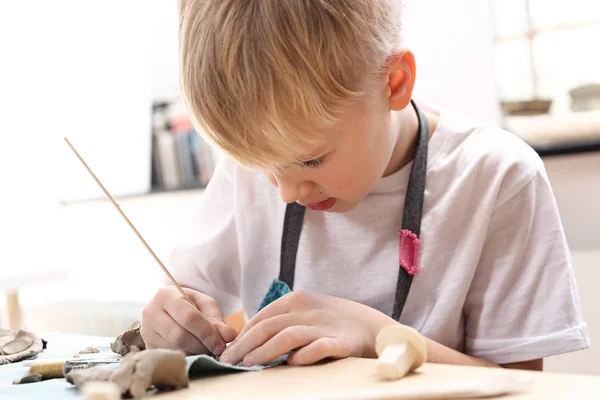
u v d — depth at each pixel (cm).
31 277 181
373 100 79
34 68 245
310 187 80
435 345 82
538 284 90
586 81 147
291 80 70
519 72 157
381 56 79
